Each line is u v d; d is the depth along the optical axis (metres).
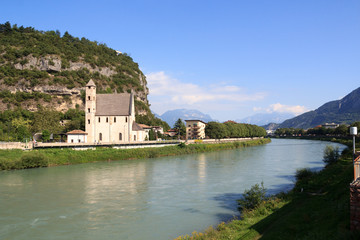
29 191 53.28
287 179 63.47
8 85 191.12
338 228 23.28
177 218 38.44
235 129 199.38
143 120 196.25
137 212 41.12
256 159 104.94
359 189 21.62
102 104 129.62
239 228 30.23
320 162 93.81
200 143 148.38
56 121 149.12
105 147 106.06
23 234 33.41
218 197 49.03
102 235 33.00
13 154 83.94
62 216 39.47
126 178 66.44
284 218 29.42
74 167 83.50
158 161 99.06
